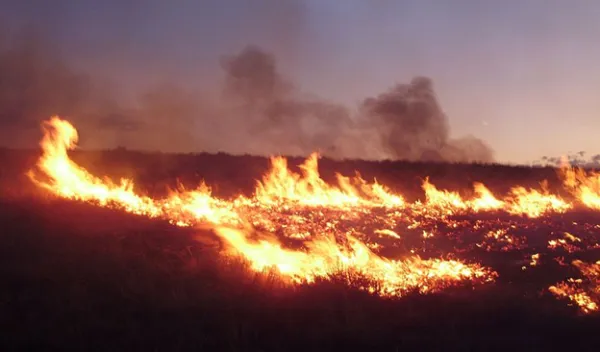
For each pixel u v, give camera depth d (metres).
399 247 16.64
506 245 17.38
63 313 8.52
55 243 12.33
